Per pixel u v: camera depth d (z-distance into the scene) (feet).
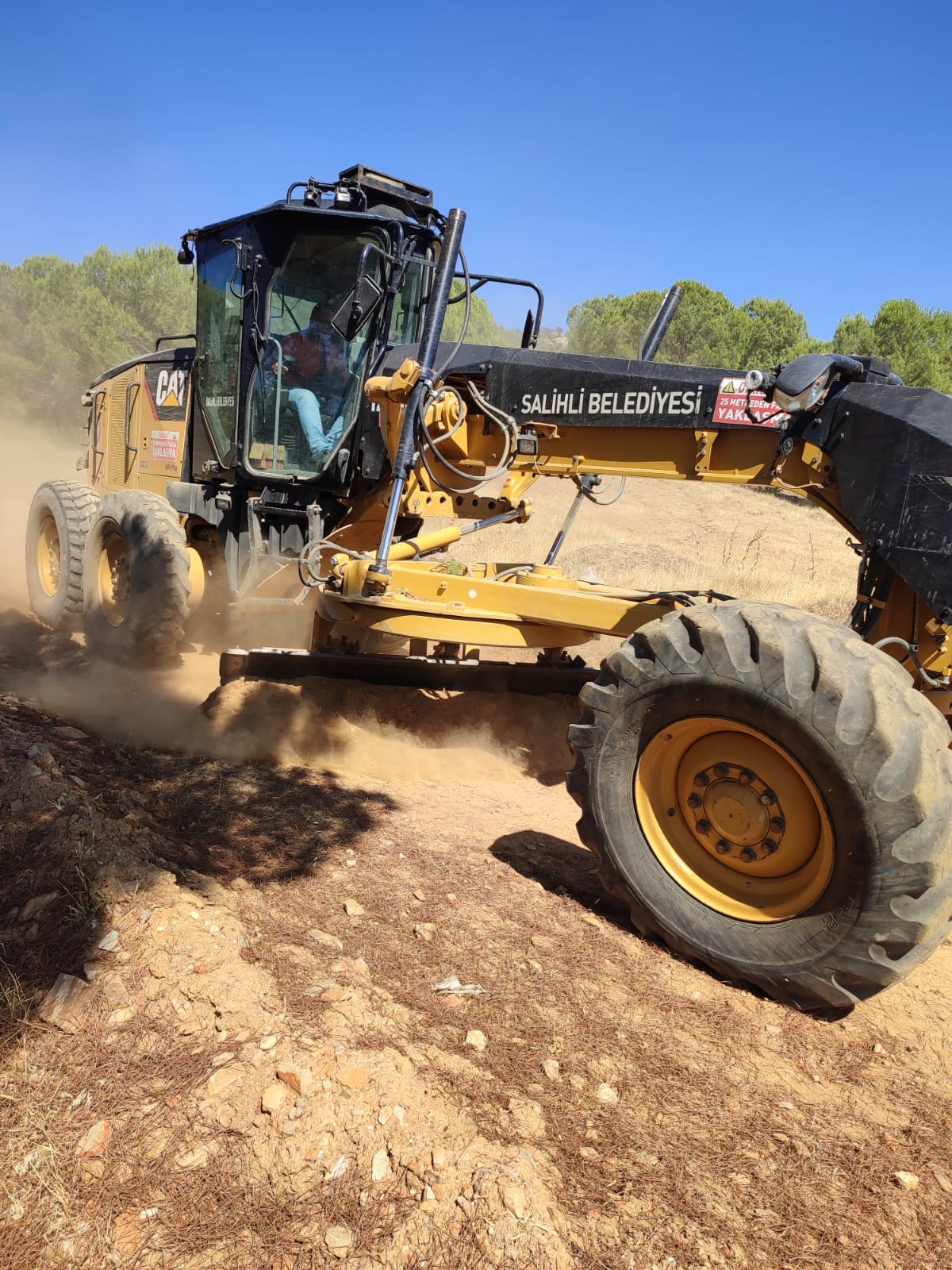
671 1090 8.64
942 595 10.94
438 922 10.93
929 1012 10.75
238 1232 6.47
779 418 13.00
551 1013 9.50
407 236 18.49
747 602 10.71
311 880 11.51
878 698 9.16
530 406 15.48
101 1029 8.11
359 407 18.13
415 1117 7.46
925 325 110.63
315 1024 8.39
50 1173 6.71
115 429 26.84
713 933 10.55
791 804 10.09
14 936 9.07
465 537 49.14
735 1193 7.52
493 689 18.78
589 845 11.58
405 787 15.78
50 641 23.75
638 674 10.75
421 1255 6.40
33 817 10.81
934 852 9.07
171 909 9.45
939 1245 7.25
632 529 65.87
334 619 16.29
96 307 104.99
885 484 11.35
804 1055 9.54
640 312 115.14
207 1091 7.50
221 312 20.25
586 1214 7.04
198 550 23.03
